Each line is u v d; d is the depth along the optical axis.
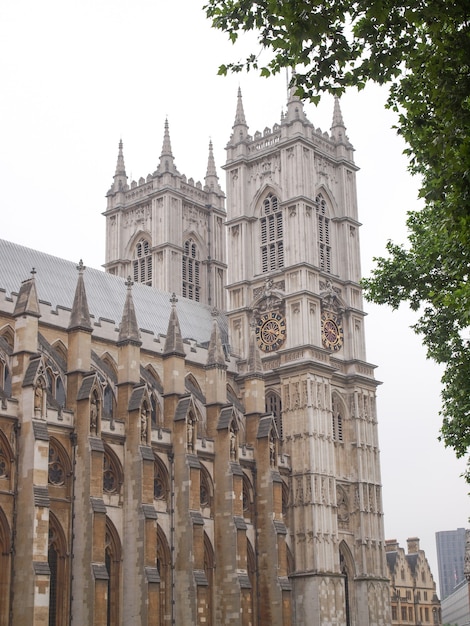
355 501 112.94
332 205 124.31
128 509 88.25
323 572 104.25
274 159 122.31
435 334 64.81
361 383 117.88
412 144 41.12
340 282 121.31
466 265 49.22
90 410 85.38
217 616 94.88
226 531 96.38
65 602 81.38
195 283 133.62
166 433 95.00
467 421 61.16
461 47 36.78
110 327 103.38
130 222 135.62
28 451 79.19
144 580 85.19
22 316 83.25
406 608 156.62
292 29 37.00
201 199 137.50
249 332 118.81
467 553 121.00
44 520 77.44
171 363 97.94
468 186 37.72
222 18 39.31
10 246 104.06
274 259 119.75
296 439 109.38
